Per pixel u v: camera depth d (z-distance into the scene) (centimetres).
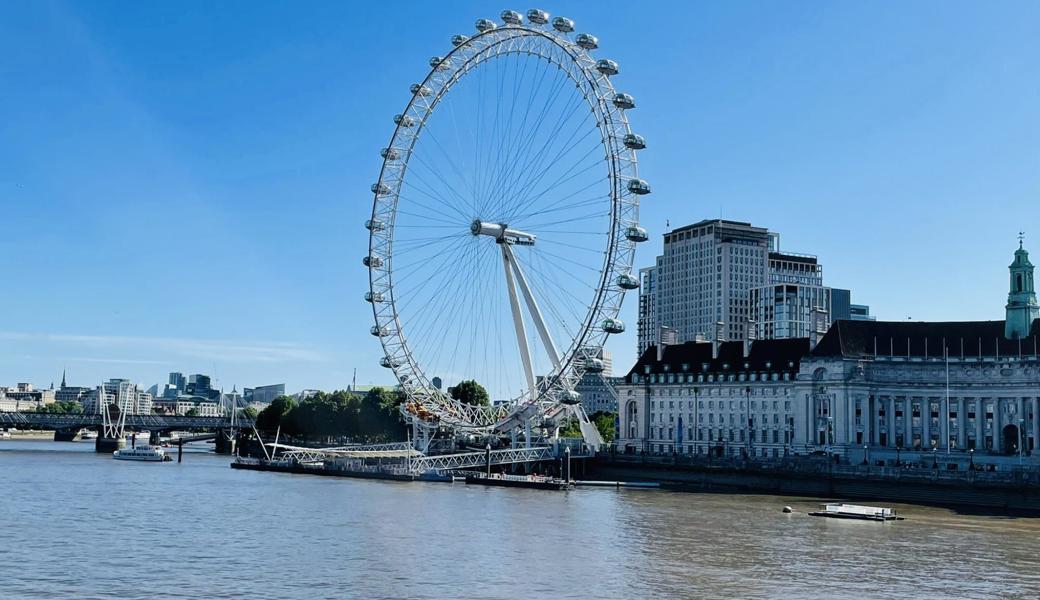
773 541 11644
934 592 8800
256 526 12269
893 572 9719
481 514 13900
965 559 10581
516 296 19600
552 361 19388
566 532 12100
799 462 19538
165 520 12794
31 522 12388
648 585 8825
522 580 8938
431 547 10694
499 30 18512
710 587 8794
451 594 8325
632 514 14275
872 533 12612
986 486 16775
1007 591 8900
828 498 18050
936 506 16800
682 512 14738
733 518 14000
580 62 17612
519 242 19062
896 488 18000
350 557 9988
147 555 10006
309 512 13838
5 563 9425
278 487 18312
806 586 8938
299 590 8381
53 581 8631
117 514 13412
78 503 14775
